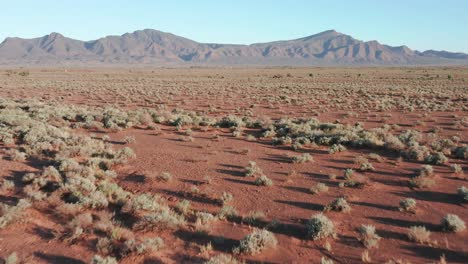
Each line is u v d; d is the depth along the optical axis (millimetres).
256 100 42219
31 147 16062
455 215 8672
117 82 76438
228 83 73500
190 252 7660
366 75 104312
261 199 10750
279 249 7758
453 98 41188
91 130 22891
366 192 11219
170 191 11430
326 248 7691
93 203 9859
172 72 144625
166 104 38625
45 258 7398
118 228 8328
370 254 7395
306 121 25734
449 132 21812
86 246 7883
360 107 34594
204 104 38562
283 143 18938
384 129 22094
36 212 9578
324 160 15469
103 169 13734
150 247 7574
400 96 45188
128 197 10812
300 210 9867
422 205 10023
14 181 11945
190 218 9469
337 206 9766
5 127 20375
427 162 14641
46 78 90750
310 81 79875
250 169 13258
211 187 11773
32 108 30000
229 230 8719
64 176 12266
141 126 24484
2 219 8758
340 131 20531
